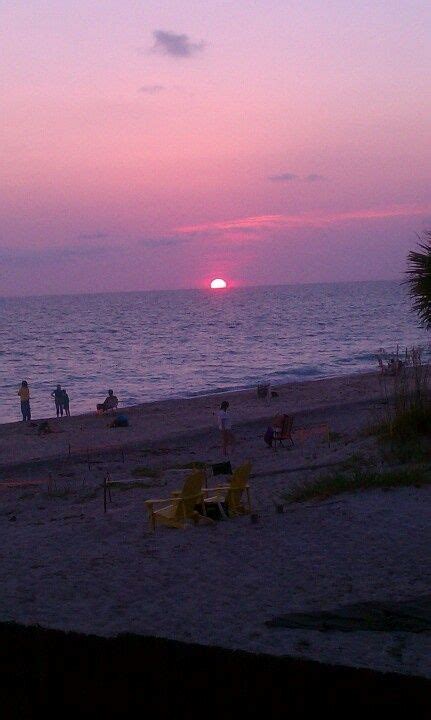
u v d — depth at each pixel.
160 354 67.25
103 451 22.98
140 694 3.84
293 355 63.00
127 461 20.89
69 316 143.25
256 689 3.67
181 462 20.06
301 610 7.74
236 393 37.84
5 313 159.50
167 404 34.81
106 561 9.98
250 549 10.13
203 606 8.01
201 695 3.74
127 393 43.41
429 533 10.20
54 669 4.01
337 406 29.25
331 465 15.94
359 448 17.05
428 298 16.30
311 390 36.50
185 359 62.38
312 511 11.81
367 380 38.62
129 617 7.74
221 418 21.44
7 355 69.00
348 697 3.54
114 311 158.62
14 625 4.37
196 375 51.38
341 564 9.23
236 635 7.05
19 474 20.00
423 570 8.80
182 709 3.76
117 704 3.87
